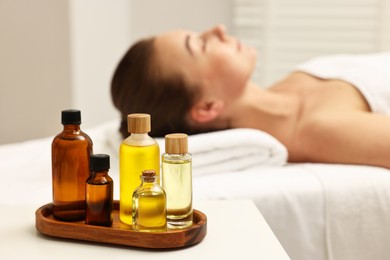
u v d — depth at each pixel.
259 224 1.17
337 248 1.50
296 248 1.49
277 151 1.69
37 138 2.63
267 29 3.00
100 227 1.07
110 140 1.88
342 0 2.96
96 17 2.73
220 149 1.65
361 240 1.51
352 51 2.99
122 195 1.12
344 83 1.94
